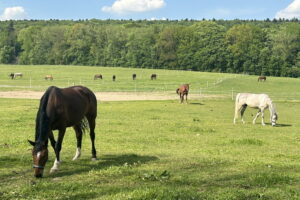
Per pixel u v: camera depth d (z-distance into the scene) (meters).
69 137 14.95
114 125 19.20
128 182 7.67
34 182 7.67
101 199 6.54
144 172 8.55
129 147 13.06
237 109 23.36
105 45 141.12
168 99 40.19
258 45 117.50
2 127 17.14
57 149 8.92
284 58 110.38
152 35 135.25
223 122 22.92
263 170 9.07
